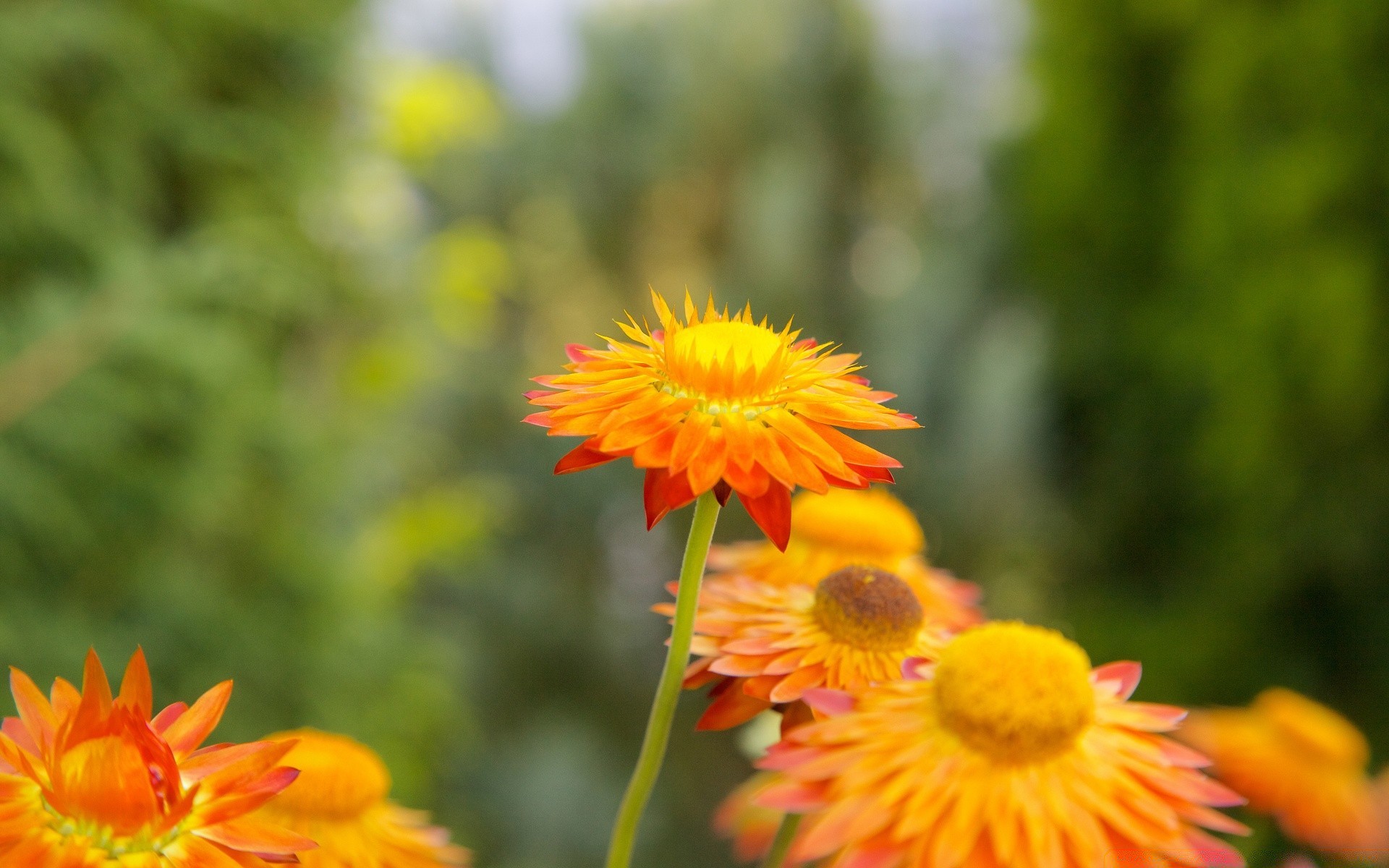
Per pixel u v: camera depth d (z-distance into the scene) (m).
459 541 4.34
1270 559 4.16
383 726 3.67
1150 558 4.91
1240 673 4.23
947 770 0.59
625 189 7.31
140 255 2.60
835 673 0.72
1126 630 4.61
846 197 6.91
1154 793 0.60
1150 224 4.80
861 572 0.77
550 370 7.42
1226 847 0.57
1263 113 4.09
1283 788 1.20
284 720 3.24
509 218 7.34
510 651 6.36
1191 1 4.34
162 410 2.68
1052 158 5.03
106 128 2.92
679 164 7.20
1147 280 4.85
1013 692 0.59
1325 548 4.02
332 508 3.71
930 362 6.04
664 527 6.93
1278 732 1.24
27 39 2.63
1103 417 5.07
